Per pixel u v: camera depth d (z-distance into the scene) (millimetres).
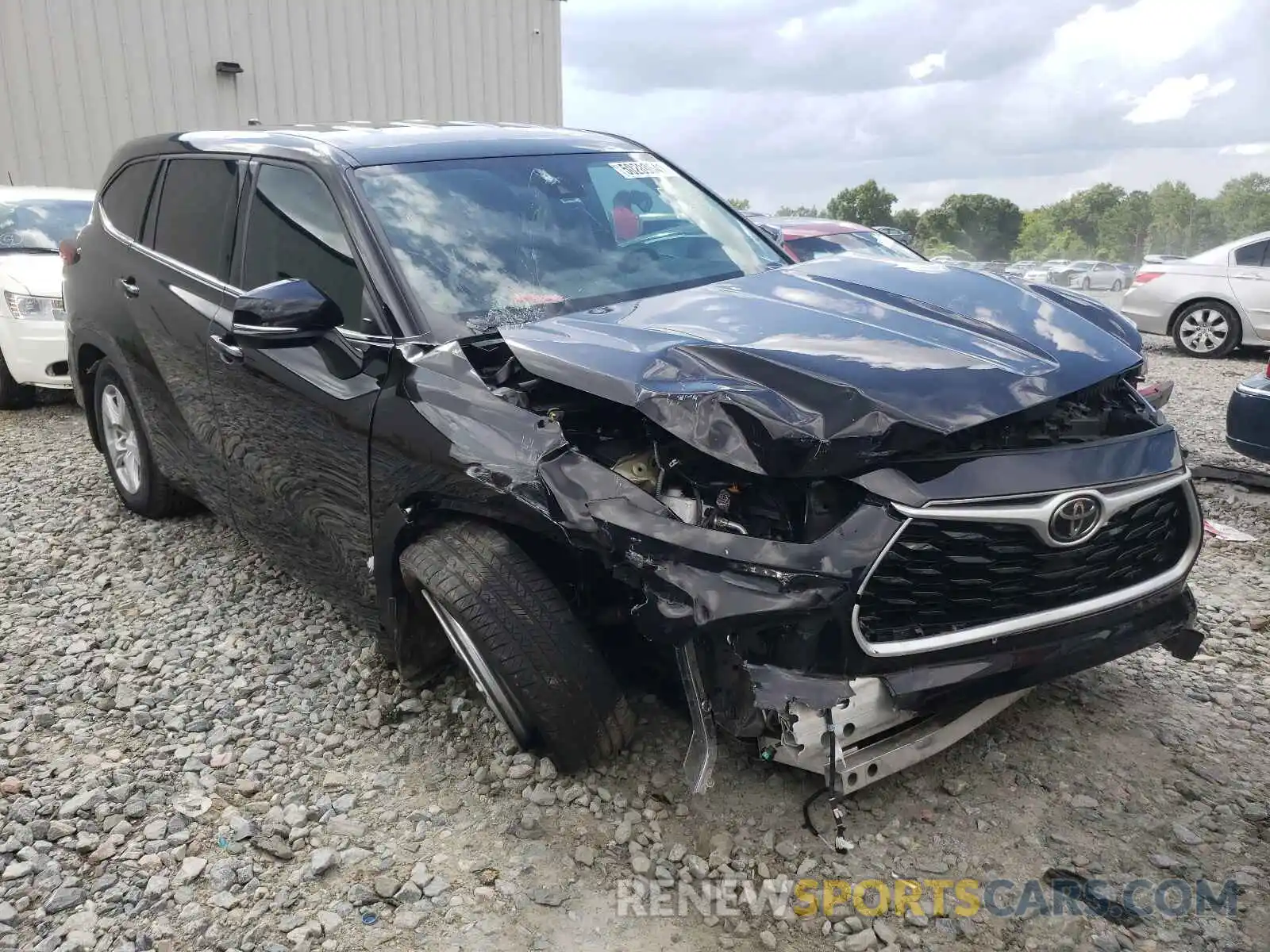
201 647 3785
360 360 3080
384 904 2416
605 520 2375
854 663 2311
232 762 3027
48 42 13648
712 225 3947
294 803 2816
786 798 2725
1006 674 2467
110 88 14141
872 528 2289
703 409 2369
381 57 16125
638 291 3396
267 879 2520
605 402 2709
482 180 3566
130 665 3654
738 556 2268
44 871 2576
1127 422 2783
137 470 5066
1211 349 11250
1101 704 3221
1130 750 2963
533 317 3141
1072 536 2426
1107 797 2748
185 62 14586
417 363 2920
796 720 2297
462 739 3076
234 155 3967
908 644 2357
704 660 2369
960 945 2252
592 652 2662
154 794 2873
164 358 4168
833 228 9914
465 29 16875
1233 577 4375
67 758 3084
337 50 15703
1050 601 2537
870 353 2574
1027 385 2488
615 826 2646
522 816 2684
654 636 2322
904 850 2551
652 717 3041
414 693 3332
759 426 2309
